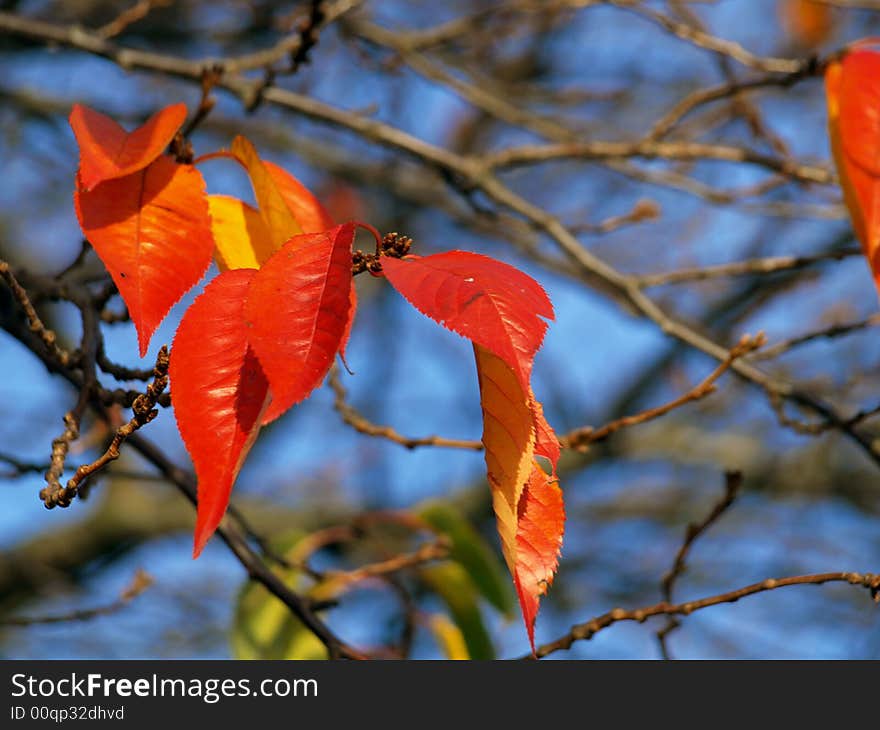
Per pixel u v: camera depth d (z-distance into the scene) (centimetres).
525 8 262
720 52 216
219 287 142
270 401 140
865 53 159
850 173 157
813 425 195
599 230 243
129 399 156
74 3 328
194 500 176
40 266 400
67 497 146
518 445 142
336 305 140
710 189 242
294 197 153
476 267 140
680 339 211
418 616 196
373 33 271
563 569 434
